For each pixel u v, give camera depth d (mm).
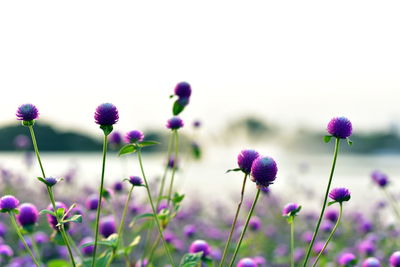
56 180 2182
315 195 9117
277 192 9742
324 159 25000
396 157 27969
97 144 28906
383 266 4926
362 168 18266
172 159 4184
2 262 3975
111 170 13047
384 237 5625
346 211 7930
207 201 9594
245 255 5168
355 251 5496
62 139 28875
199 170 17047
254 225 4543
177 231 6430
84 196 7914
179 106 3111
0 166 8680
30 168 9047
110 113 2123
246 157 2115
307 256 2016
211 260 2768
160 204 3969
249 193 10250
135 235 4859
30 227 2781
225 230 6926
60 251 4918
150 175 8359
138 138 2693
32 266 4234
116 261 4039
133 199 5625
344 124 2186
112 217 3598
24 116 2158
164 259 4961
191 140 4230
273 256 5875
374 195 9750
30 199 7910
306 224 7391
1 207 2320
